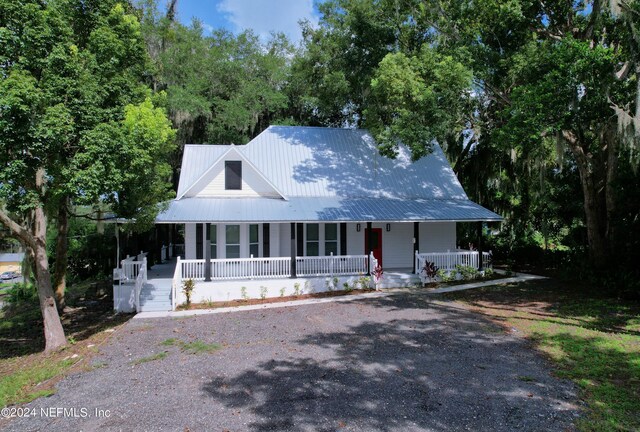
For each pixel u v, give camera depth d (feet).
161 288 54.29
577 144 61.46
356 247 67.31
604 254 61.98
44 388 26.27
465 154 89.86
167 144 48.29
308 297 54.39
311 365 28.12
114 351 33.17
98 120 36.58
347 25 78.43
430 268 61.00
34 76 34.65
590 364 27.89
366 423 19.80
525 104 45.01
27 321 57.21
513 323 39.24
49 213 45.27
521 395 22.98
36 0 36.04
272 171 69.62
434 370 26.89
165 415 21.07
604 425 19.63
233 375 26.55
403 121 56.75
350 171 72.84
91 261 89.71
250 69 105.81
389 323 39.70
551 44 55.57
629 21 44.80
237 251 61.26
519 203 86.63
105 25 41.14
